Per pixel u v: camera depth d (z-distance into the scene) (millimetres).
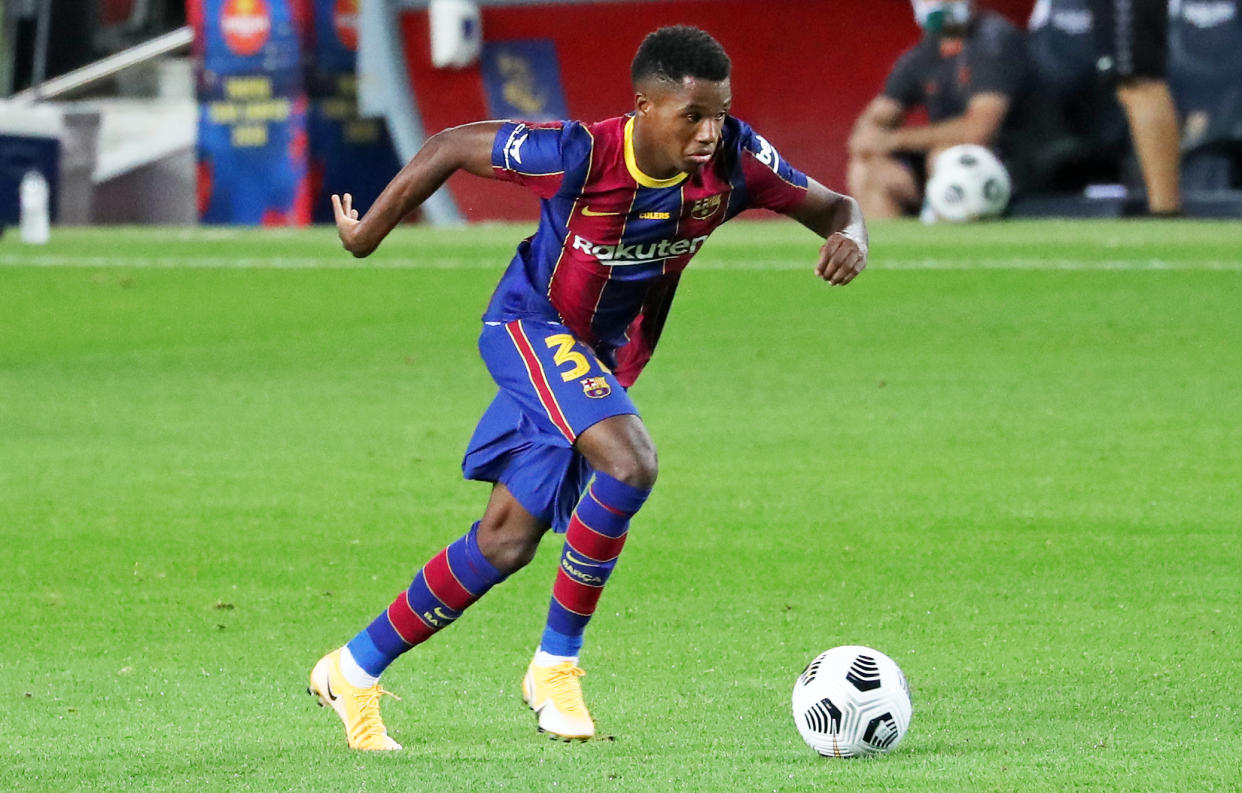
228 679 19797
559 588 16266
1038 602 23109
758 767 15320
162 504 30844
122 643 21594
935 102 88000
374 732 16547
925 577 24750
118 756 16281
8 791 15023
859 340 50781
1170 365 45406
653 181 15719
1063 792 14375
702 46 15164
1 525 29094
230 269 72500
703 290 61625
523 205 98500
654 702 18438
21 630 22266
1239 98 83250
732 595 23859
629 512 15859
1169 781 14680
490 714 18156
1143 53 83938
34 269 73500
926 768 15180
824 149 94062
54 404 42844
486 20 98938
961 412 39594
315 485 32531
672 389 43625
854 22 92000
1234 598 23109
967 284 60812
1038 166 87875
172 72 122812
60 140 99688
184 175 112500
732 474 32969
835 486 31688
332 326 56438
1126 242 72125
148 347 52969
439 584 16281
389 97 100438
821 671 15781
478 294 63438
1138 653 20266
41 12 121250
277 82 102062
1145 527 27828
